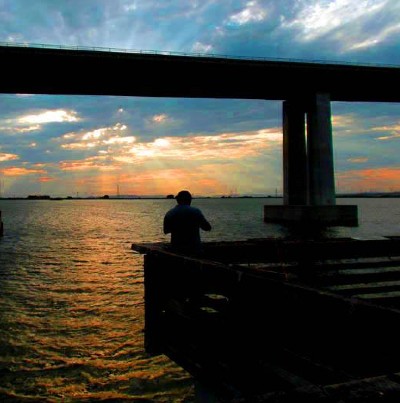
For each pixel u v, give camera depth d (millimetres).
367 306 2271
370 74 55000
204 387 4234
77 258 23016
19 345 8461
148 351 5137
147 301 5238
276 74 52375
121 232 45344
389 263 6301
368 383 1824
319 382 2795
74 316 10625
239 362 3633
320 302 2639
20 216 95250
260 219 70375
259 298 3352
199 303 4348
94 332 9297
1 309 11344
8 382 6770
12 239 36875
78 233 44156
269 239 6332
